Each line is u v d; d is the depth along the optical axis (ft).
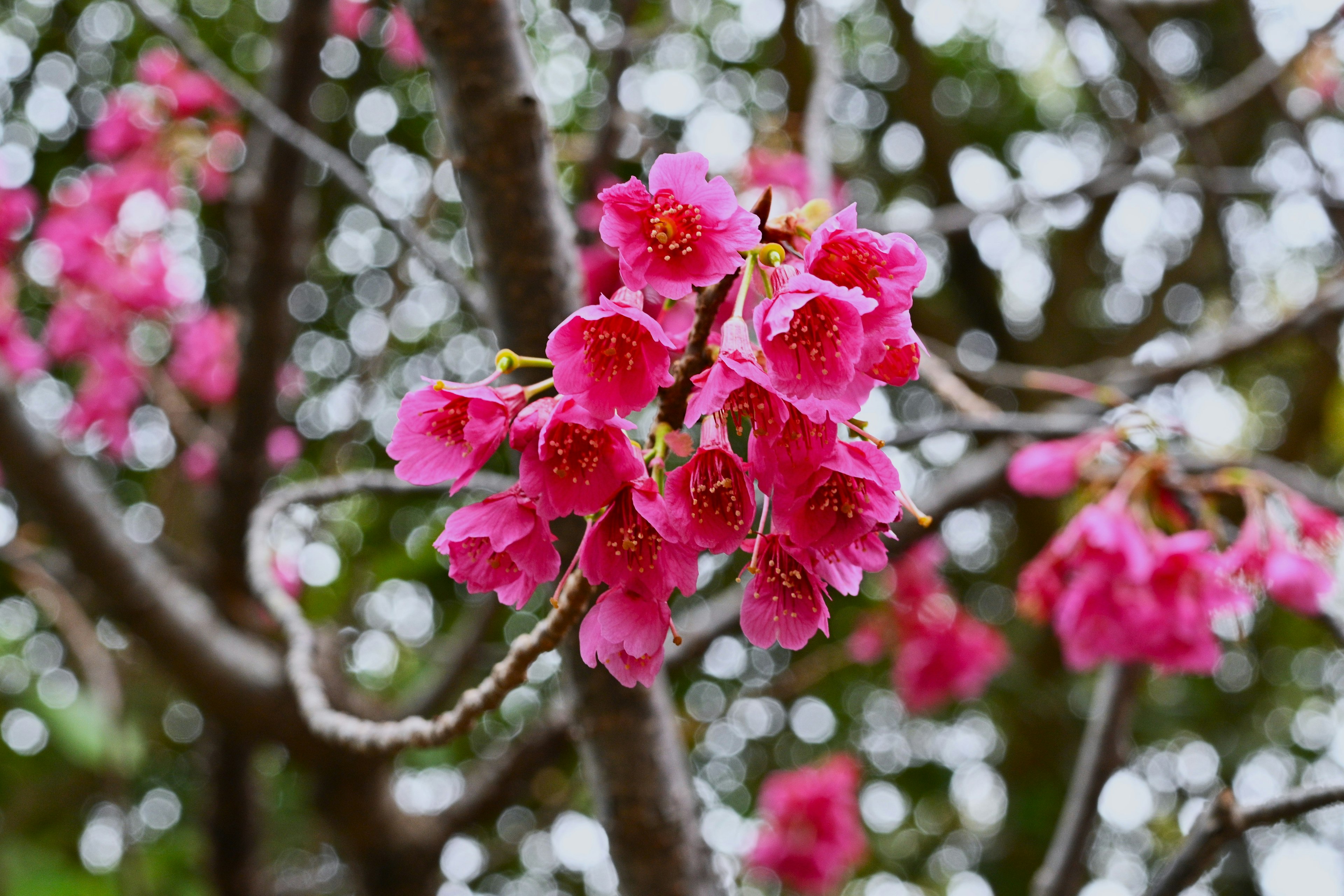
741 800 18.07
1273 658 21.25
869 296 3.90
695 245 3.88
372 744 5.53
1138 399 11.44
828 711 19.15
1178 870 6.10
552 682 15.78
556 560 4.08
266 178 11.69
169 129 13.57
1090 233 20.83
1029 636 20.48
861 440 4.09
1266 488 8.36
